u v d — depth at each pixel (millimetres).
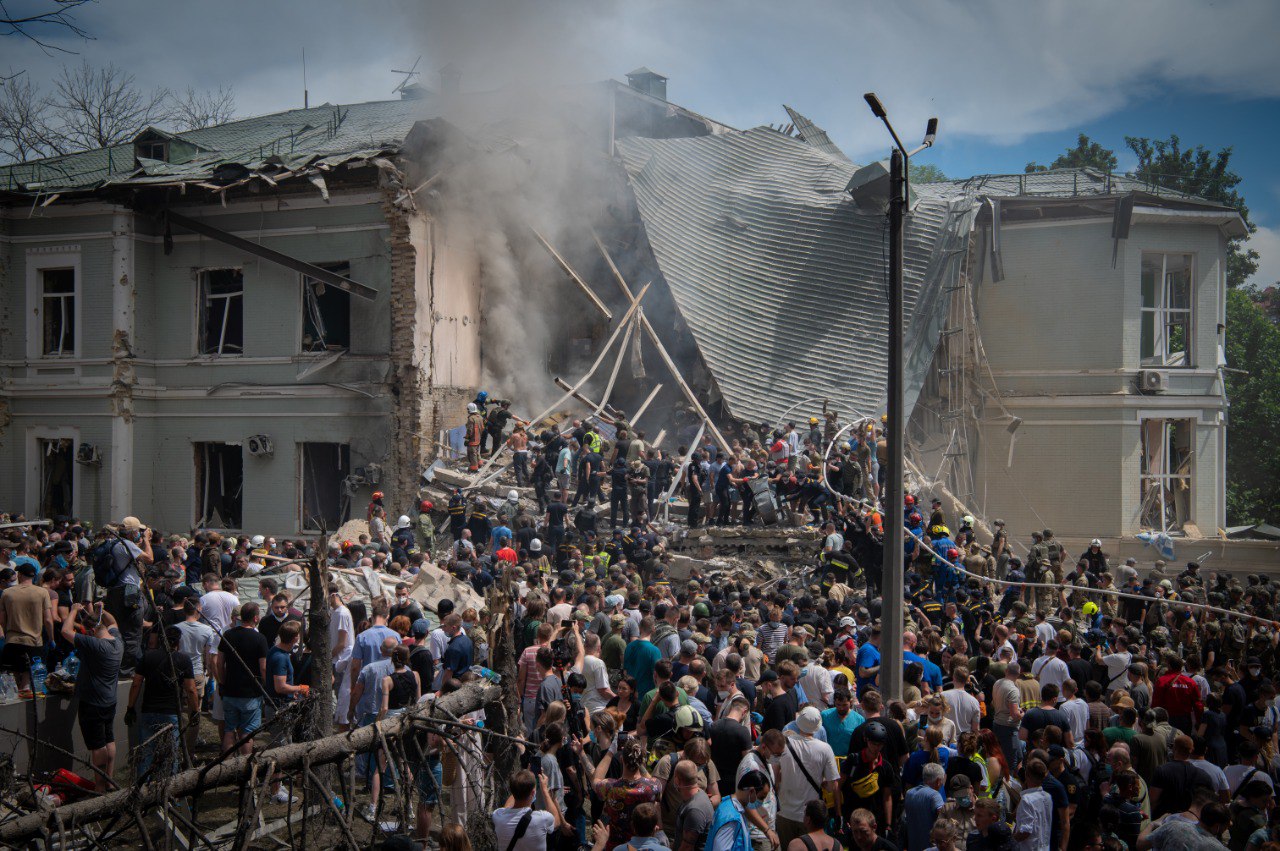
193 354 26500
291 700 10406
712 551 20344
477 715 10195
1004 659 11992
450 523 21312
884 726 9156
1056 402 28656
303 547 19781
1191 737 9797
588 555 20453
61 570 13117
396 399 24406
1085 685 11539
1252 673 13219
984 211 28469
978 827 7816
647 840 7254
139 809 7410
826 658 11094
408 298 24250
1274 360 42625
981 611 16250
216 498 26953
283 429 25625
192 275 26547
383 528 20906
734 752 8953
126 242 26234
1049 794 8484
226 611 12688
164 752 7812
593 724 9180
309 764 7895
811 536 19734
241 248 25438
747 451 22797
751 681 10992
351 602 12375
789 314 27047
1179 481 28922
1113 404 28172
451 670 10523
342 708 11305
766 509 20406
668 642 12000
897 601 10914
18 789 8562
